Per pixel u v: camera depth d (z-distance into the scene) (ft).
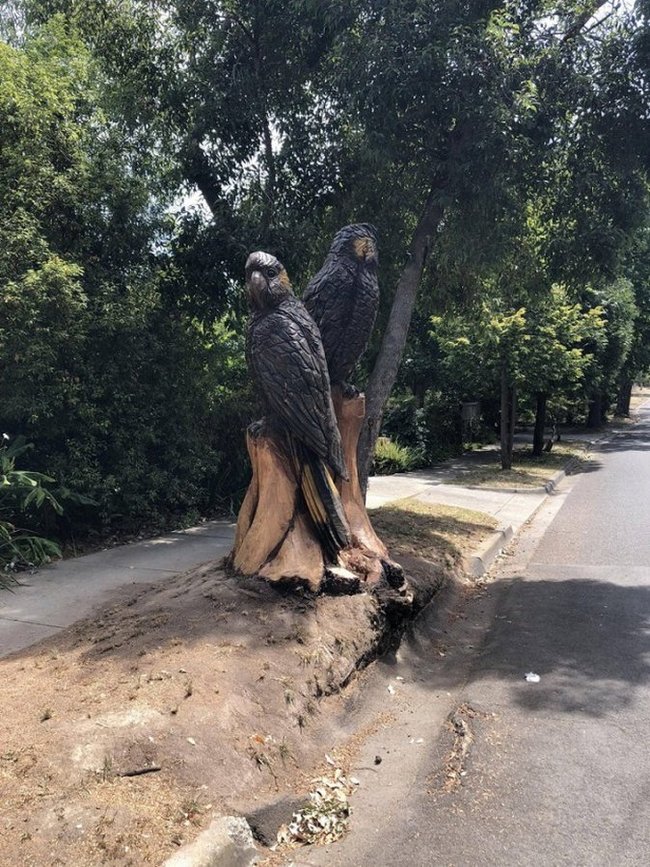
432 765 12.16
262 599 15.66
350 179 31.73
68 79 26.99
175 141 33.14
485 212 27.40
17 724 11.00
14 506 25.31
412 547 25.13
